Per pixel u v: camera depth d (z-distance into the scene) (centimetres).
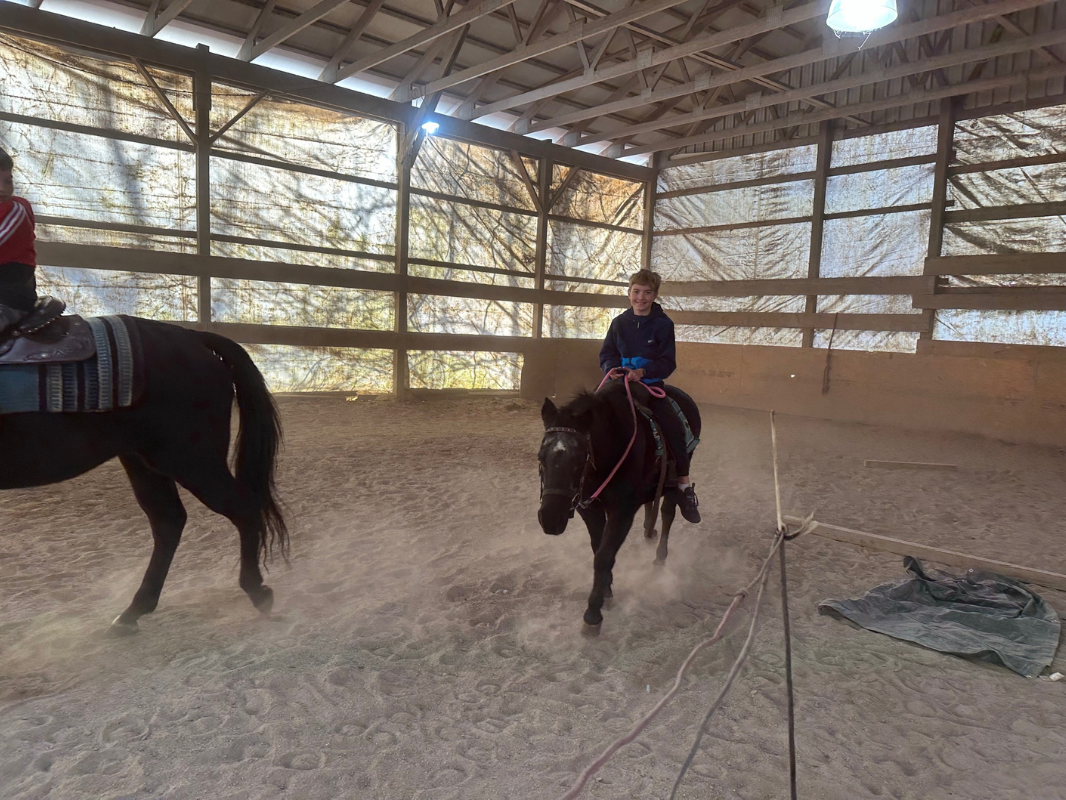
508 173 1328
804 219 1300
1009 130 1056
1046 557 481
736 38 841
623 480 321
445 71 1048
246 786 207
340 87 1083
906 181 1171
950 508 618
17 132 870
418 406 1180
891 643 331
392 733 239
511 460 761
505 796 209
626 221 1516
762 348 1348
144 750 222
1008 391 1038
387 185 1178
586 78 993
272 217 1076
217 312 1048
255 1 948
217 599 353
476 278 1308
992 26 1029
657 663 301
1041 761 240
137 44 912
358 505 548
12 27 833
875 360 1190
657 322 374
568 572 417
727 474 746
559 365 1431
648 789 215
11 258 258
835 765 232
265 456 324
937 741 249
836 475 751
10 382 254
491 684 277
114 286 960
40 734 227
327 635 312
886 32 827
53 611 330
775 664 305
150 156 966
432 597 368
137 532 462
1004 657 310
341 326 1165
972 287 1098
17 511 496
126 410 280
